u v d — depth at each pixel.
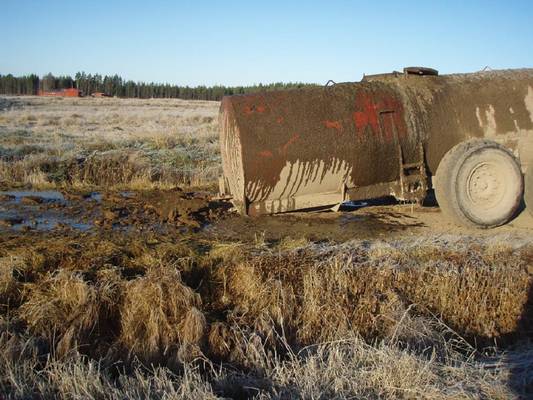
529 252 7.69
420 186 8.86
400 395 4.89
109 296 6.12
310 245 7.51
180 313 6.16
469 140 8.74
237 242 7.65
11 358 5.14
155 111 49.31
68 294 6.10
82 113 42.12
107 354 5.65
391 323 6.41
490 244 7.77
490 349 6.35
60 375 4.96
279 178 8.24
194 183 13.23
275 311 6.39
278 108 8.30
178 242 7.62
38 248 6.99
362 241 7.86
